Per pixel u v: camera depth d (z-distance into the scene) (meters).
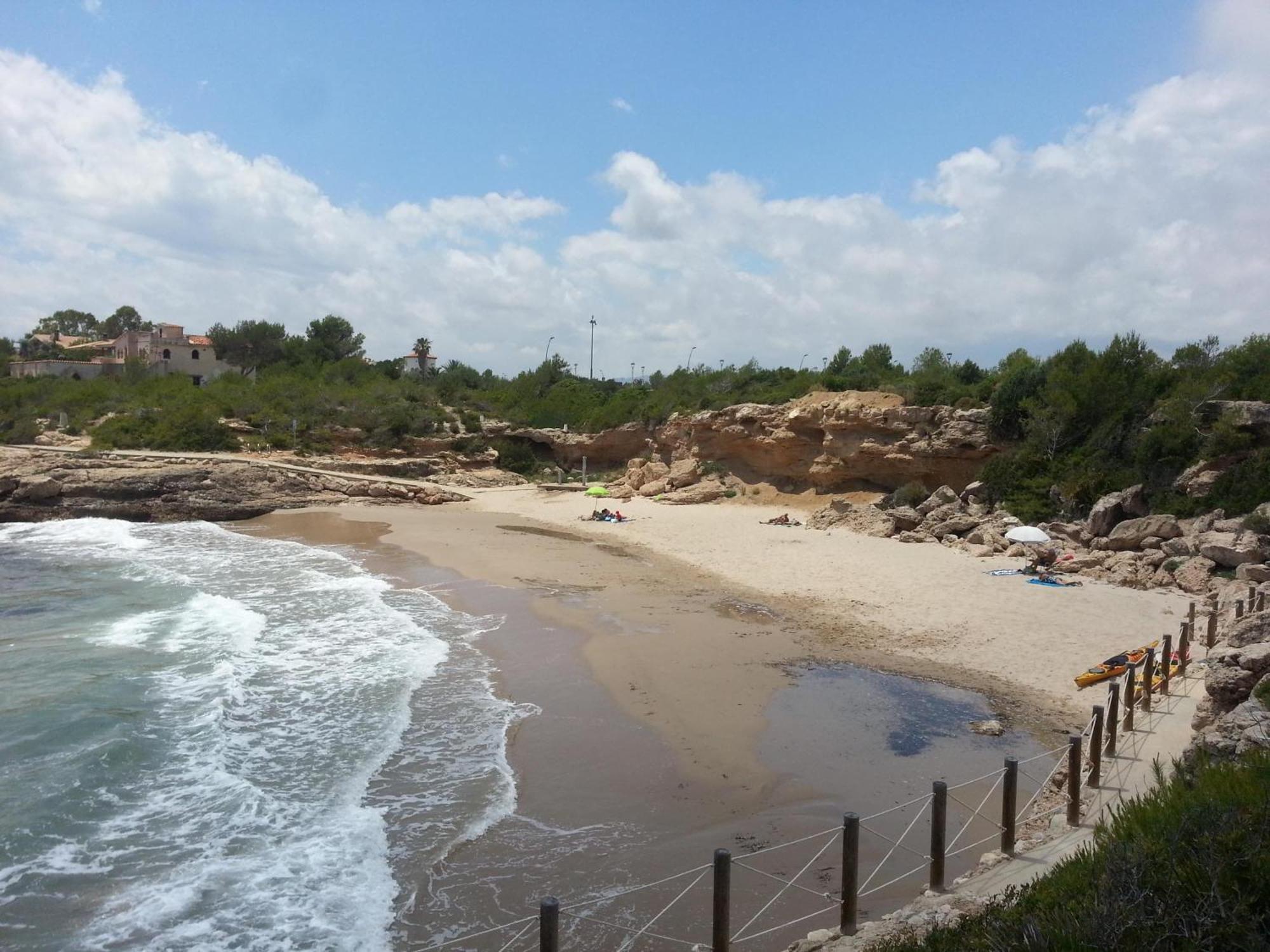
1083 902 6.25
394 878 10.16
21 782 12.45
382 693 16.44
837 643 20.09
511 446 66.25
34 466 47.00
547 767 13.20
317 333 101.00
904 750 13.87
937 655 19.05
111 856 10.53
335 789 12.41
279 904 9.59
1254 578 21.06
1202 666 16.03
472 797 12.23
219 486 48.47
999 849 9.70
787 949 8.23
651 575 28.89
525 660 18.66
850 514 38.09
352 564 31.28
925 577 26.92
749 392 58.00
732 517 43.03
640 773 12.99
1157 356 37.62
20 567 31.27
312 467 55.19
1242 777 7.35
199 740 14.09
